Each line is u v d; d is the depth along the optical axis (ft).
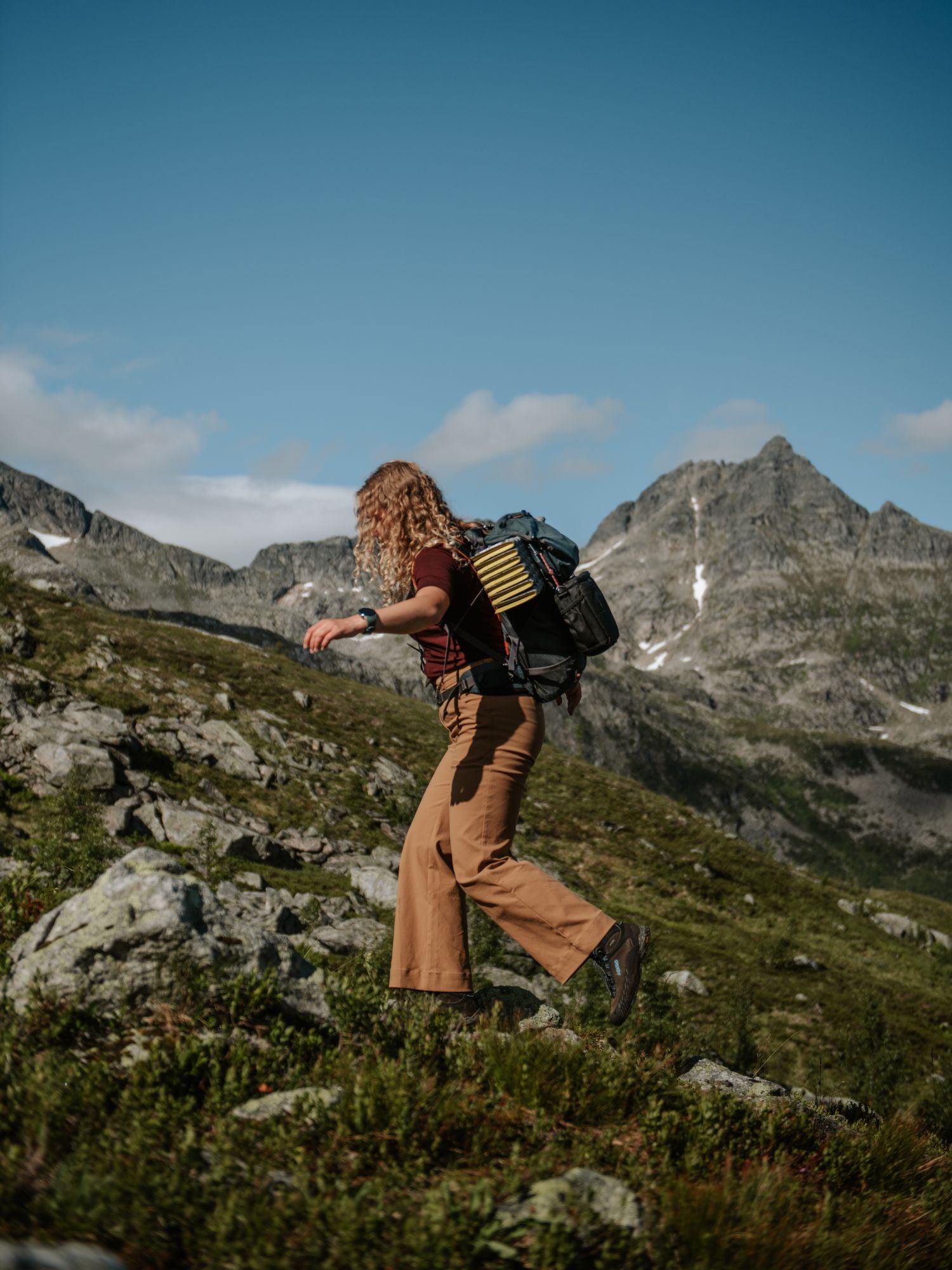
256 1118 11.52
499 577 14.55
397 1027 14.88
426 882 15.88
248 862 108.78
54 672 168.66
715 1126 13.43
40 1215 8.66
